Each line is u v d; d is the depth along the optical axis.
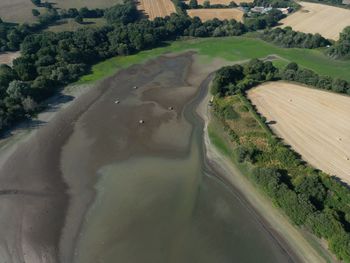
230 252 73.81
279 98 126.00
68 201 85.88
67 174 94.12
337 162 95.88
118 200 86.19
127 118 117.62
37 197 86.75
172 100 128.62
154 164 97.62
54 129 111.38
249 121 112.44
